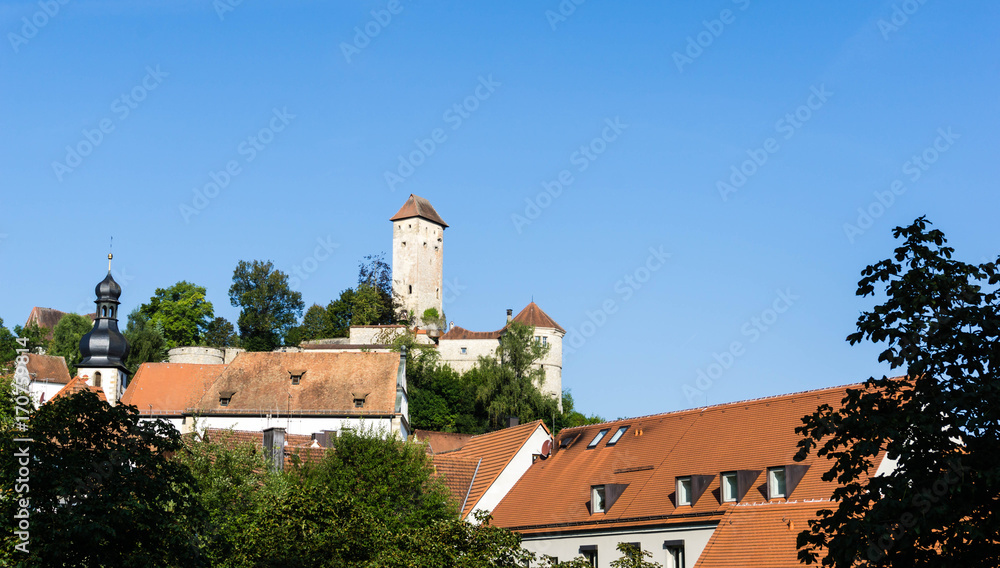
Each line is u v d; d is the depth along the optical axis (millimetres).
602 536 47688
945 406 19578
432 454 61938
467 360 151625
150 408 96875
